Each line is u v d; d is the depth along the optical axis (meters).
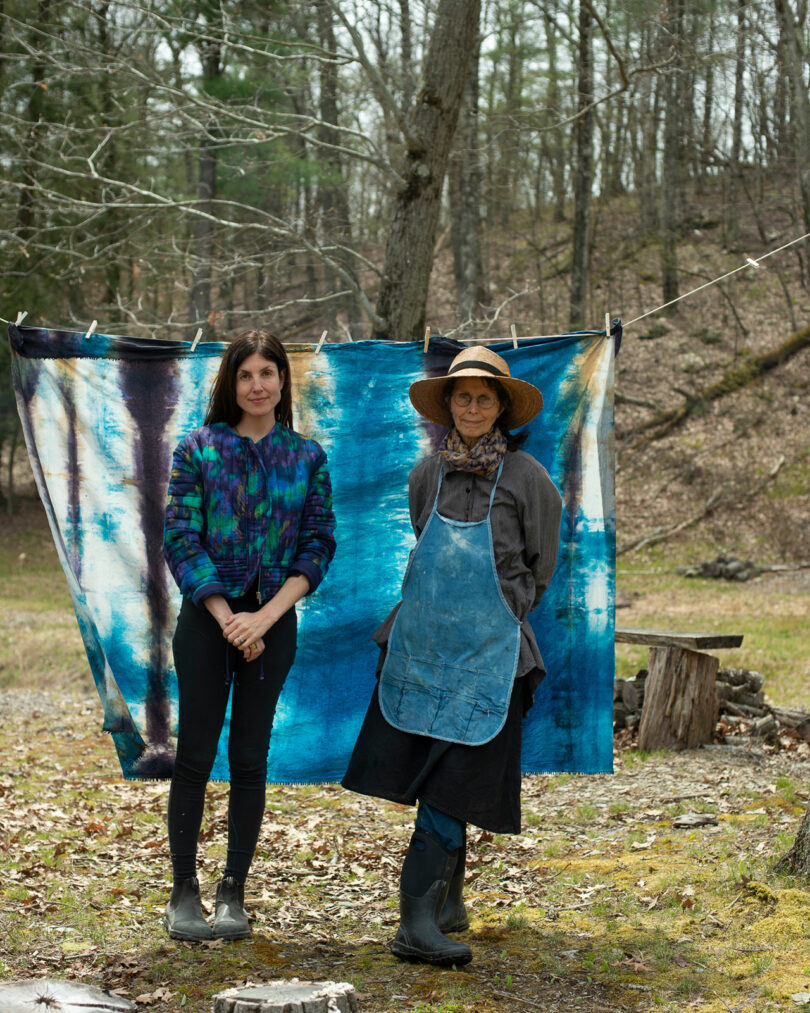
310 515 3.51
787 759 6.79
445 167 8.48
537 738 4.14
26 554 27.12
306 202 13.92
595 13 8.58
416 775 3.26
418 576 3.34
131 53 9.61
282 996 2.60
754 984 2.97
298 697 4.29
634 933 3.42
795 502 22.83
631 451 26.14
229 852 3.51
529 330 20.33
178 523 3.38
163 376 4.19
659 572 21.08
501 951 3.32
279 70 9.96
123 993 3.00
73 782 6.45
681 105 22.70
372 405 4.37
